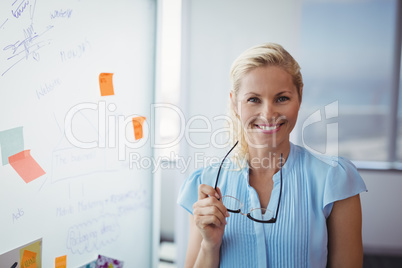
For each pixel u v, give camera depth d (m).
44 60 1.00
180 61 2.03
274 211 0.77
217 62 2.02
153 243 1.79
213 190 0.75
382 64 2.66
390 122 2.71
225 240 0.78
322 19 2.66
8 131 0.90
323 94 2.73
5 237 0.92
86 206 1.25
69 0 1.09
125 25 1.43
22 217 0.97
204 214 0.73
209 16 2.01
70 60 1.11
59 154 1.09
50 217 1.08
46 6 1.00
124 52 1.43
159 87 1.76
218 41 2.01
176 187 2.04
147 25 1.61
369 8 2.61
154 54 1.70
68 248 1.17
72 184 1.17
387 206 2.59
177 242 2.04
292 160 0.80
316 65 2.71
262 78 0.73
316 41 2.68
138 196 1.63
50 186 1.06
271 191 0.80
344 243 0.74
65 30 1.08
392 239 2.60
